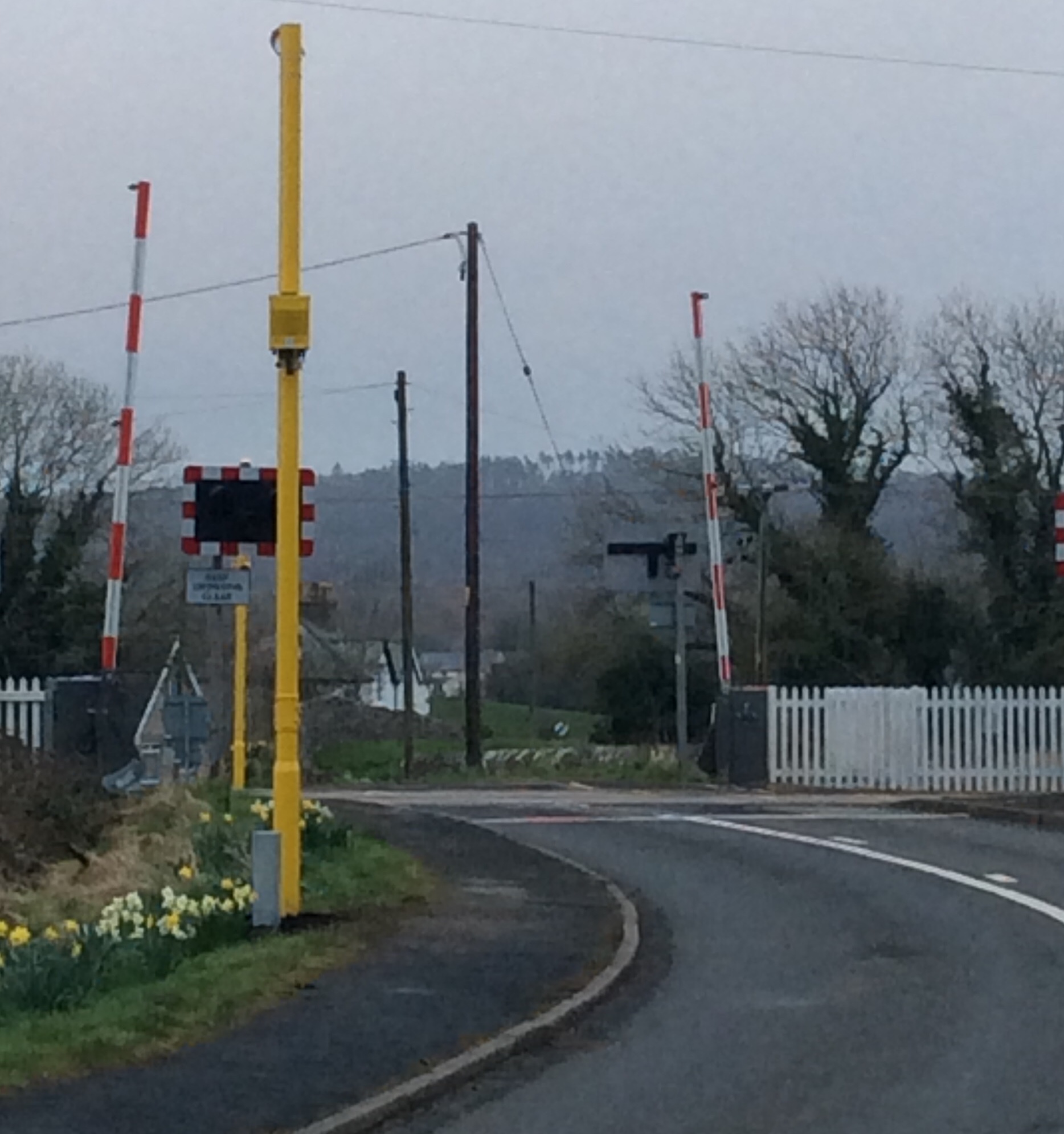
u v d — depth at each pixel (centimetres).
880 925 1470
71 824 1766
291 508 1337
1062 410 4638
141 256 2617
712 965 1292
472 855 1842
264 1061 927
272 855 1322
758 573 4425
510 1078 952
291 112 1320
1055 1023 1082
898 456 4778
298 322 1313
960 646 4594
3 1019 977
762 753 3183
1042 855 1936
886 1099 901
